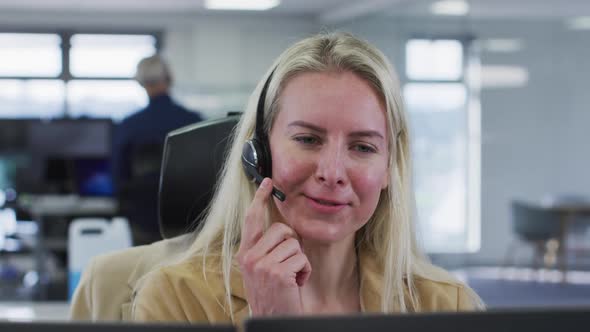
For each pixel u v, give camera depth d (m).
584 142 6.75
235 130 1.32
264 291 1.08
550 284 6.82
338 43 1.15
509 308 0.77
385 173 1.16
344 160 1.10
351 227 1.13
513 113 7.04
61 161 5.05
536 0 6.89
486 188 7.17
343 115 1.10
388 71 1.15
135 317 1.19
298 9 9.72
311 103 1.10
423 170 7.46
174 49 10.15
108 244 2.95
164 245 1.47
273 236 1.10
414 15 7.75
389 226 1.23
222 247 1.22
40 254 4.66
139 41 10.09
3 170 5.04
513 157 7.05
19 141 5.04
